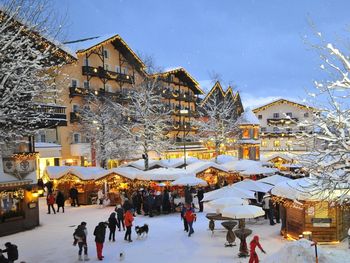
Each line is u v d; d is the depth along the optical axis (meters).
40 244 18.50
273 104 72.94
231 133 52.41
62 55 17.81
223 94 63.50
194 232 20.25
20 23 14.14
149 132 38.53
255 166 33.38
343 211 17.59
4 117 13.02
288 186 17.70
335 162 11.45
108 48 54.56
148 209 25.61
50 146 41.28
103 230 15.93
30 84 13.84
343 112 11.42
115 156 42.56
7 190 21.25
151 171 29.30
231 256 15.70
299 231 17.53
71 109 47.72
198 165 33.28
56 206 30.17
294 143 13.76
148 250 16.95
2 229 20.62
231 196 19.91
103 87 53.00
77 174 31.00
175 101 64.50
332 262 12.02
